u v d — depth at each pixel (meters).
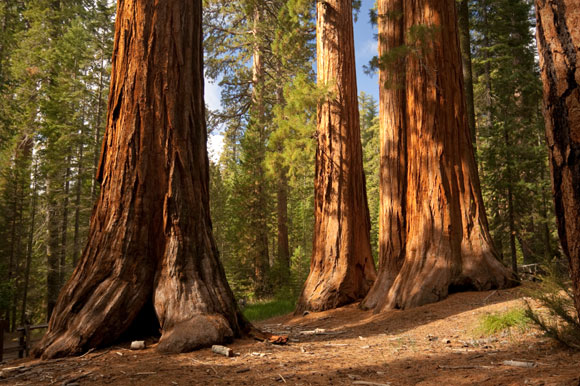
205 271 6.05
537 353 4.02
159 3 6.59
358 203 11.65
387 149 10.80
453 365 3.95
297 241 31.98
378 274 10.36
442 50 9.45
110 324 5.34
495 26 18.80
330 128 11.82
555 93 1.73
